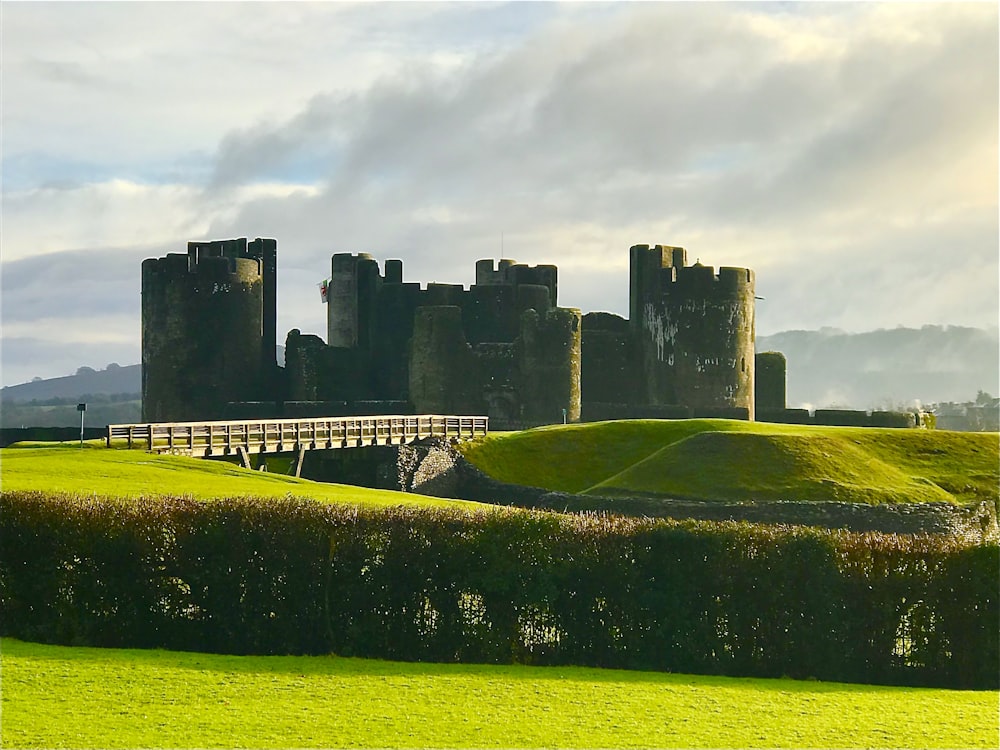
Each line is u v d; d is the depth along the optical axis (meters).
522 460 72.25
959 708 24.62
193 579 27.62
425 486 68.19
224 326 98.12
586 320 109.50
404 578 27.55
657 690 25.20
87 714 22.31
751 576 27.67
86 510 27.95
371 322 108.50
